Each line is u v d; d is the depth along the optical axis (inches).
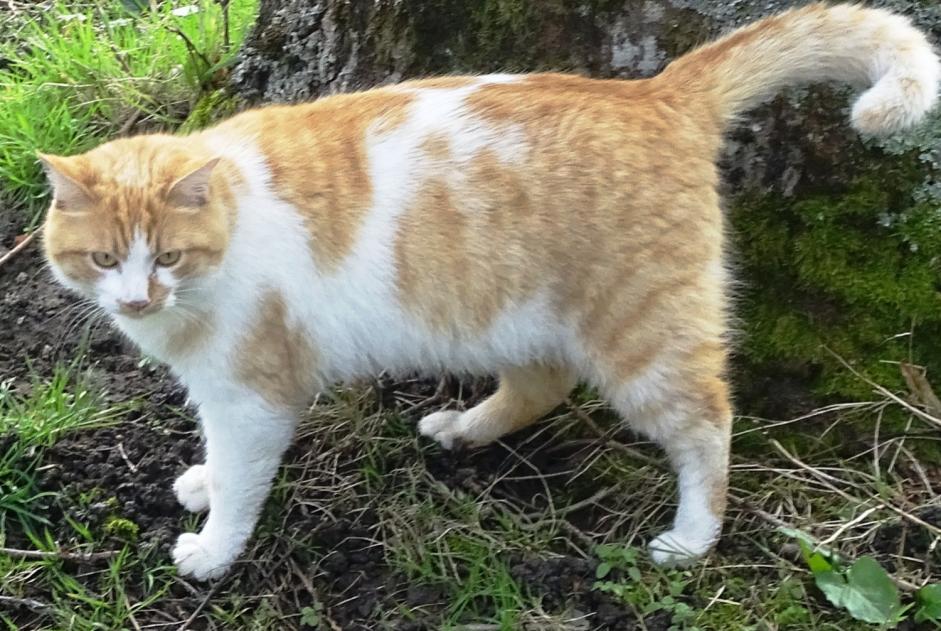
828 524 51.7
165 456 54.4
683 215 48.4
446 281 48.7
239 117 49.9
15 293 60.5
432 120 48.8
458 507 52.5
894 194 53.1
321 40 59.2
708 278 49.2
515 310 49.2
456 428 54.7
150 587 50.6
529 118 48.5
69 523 52.2
